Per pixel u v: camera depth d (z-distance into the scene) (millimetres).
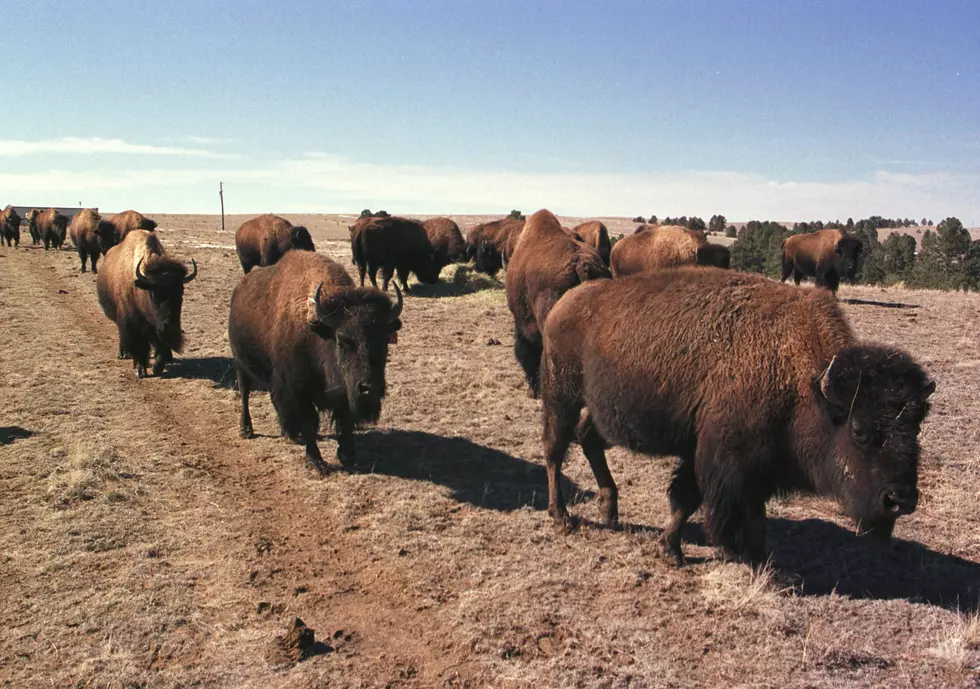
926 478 6895
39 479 7141
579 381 5926
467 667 4316
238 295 8516
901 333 13750
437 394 10234
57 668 4332
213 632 4711
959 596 4887
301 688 4152
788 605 4770
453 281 22078
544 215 10164
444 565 5527
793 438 4738
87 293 20141
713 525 4973
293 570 5566
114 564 5551
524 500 6754
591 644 4434
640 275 5820
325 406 7633
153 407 9906
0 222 38000
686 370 5027
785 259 22422
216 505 6723
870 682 3959
